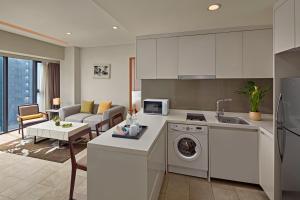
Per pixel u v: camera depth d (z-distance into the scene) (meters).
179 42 2.85
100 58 5.42
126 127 1.95
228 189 2.23
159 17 2.27
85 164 1.96
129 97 5.15
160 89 3.28
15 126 4.98
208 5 1.94
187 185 2.31
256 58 2.52
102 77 5.40
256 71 2.52
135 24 2.53
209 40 2.70
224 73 2.65
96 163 1.56
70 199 1.97
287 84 1.59
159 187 2.08
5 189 2.18
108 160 1.53
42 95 5.44
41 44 4.79
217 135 2.34
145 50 3.03
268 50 2.47
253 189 2.23
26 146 3.60
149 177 1.53
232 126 2.26
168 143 2.56
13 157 3.09
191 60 2.79
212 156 2.38
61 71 5.60
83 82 5.63
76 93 5.51
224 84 2.94
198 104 3.08
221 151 2.34
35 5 2.65
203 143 2.39
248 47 2.54
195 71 2.78
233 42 2.60
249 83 2.65
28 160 2.98
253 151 2.22
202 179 2.45
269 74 2.48
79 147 3.52
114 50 5.26
